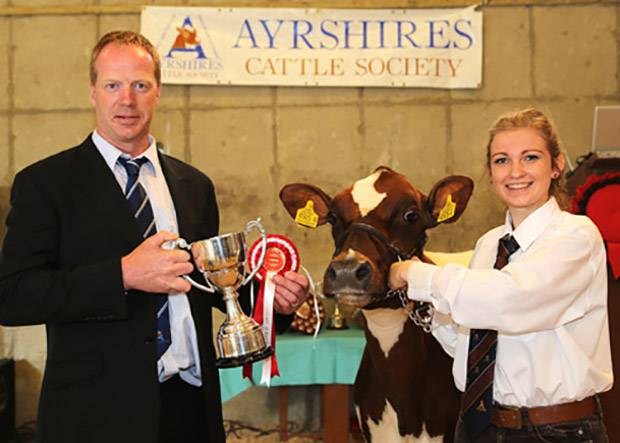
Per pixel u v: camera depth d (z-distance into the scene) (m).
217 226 2.39
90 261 1.97
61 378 1.92
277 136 5.55
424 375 2.55
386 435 2.65
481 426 2.00
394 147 5.55
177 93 5.53
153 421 1.90
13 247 1.93
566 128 5.56
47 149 5.55
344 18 5.45
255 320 2.21
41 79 5.55
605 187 3.08
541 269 1.88
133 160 2.14
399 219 2.50
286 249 2.27
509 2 5.53
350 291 2.25
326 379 4.54
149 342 1.95
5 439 5.17
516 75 5.55
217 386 2.12
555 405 1.93
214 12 5.44
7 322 1.90
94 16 5.53
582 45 5.54
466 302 1.90
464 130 5.55
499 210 5.52
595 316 2.00
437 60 5.49
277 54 5.46
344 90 5.53
